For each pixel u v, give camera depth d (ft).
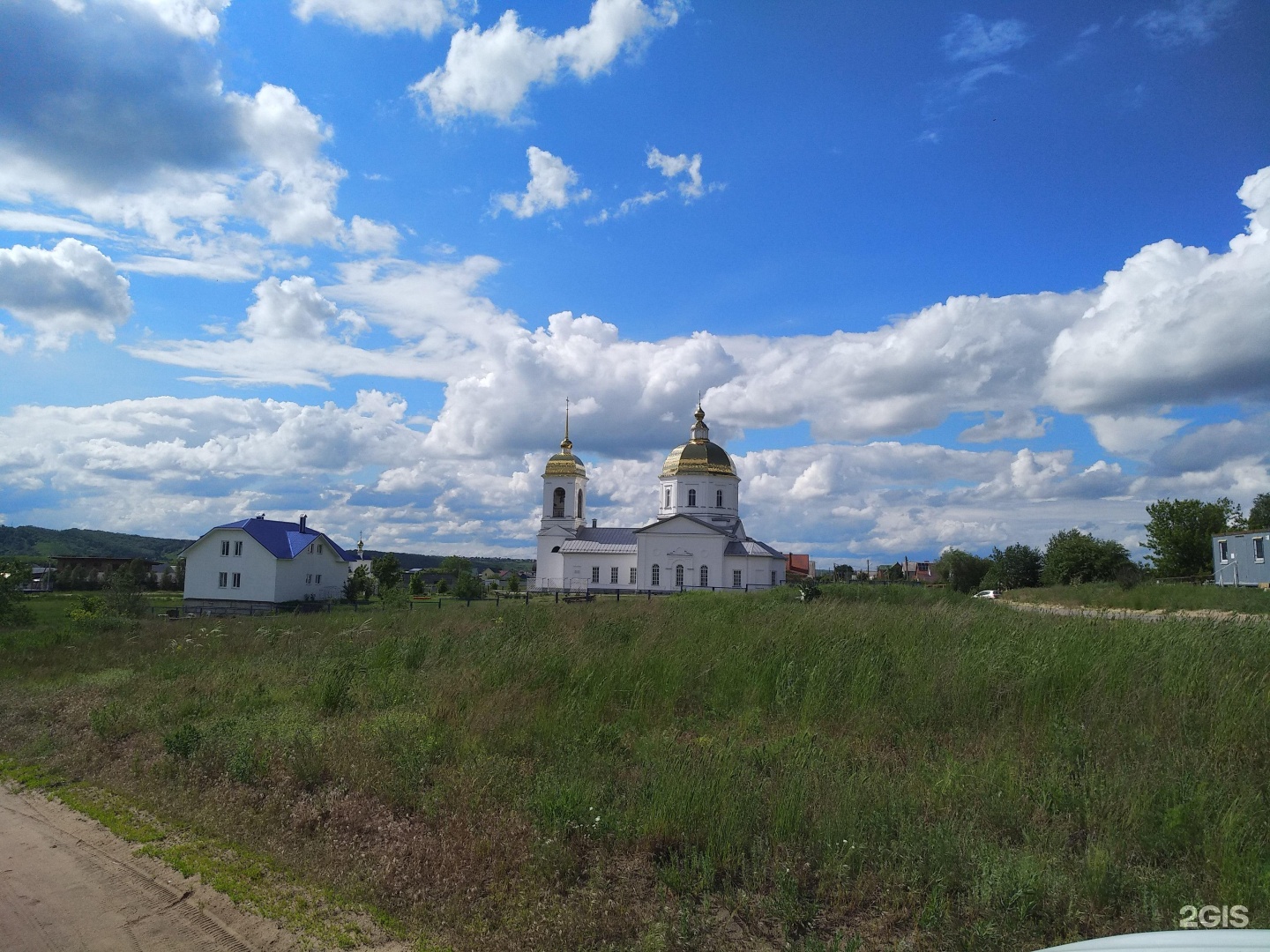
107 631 91.61
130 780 30.94
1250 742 26.18
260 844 23.85
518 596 223.30
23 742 38.58
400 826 24.14
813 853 20.40
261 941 18.25
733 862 20.51
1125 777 22.97
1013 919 16.99
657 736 31.27
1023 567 252.01
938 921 17.17
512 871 20.71
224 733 34.63
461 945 17.83
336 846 23.35
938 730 31.58
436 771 28.27
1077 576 195.52
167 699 44.75
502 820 23.39
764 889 19.35
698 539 236.22
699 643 48.29
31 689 52.49
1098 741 27.17
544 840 21.57
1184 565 228.63
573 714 34.19
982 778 23.90
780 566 246.27
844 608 70.13
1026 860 18.62
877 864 19.79
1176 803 21.38
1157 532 234.17
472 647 56.24
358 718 38.34
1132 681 33.06
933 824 21.39
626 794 25.08
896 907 18.21
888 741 30.45
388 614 104.99
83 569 308.19
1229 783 22.53
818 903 18.37
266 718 39.27
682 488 257.96
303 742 31.96
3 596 107.76
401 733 32.81
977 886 18.03
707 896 19.07
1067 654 37.58
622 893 19.61
